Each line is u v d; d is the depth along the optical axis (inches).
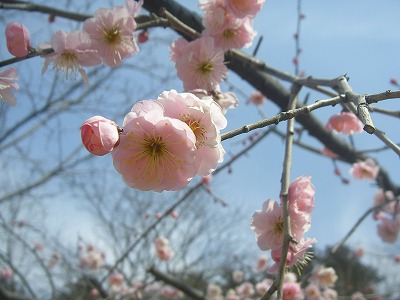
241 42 10.8
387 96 6.4
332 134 16.0
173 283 25.5
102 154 5.5
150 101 5.8
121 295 28.0
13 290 31.9
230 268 49.2
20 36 8.9
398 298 36.6
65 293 32.7
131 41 9.7
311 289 18.5
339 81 8.7
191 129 5.7
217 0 10.2
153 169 6.0
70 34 9.3
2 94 9.1
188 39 11.7
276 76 11.3
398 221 19.4
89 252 31.4
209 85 10.2
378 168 17.5
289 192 7.7
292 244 7.5
